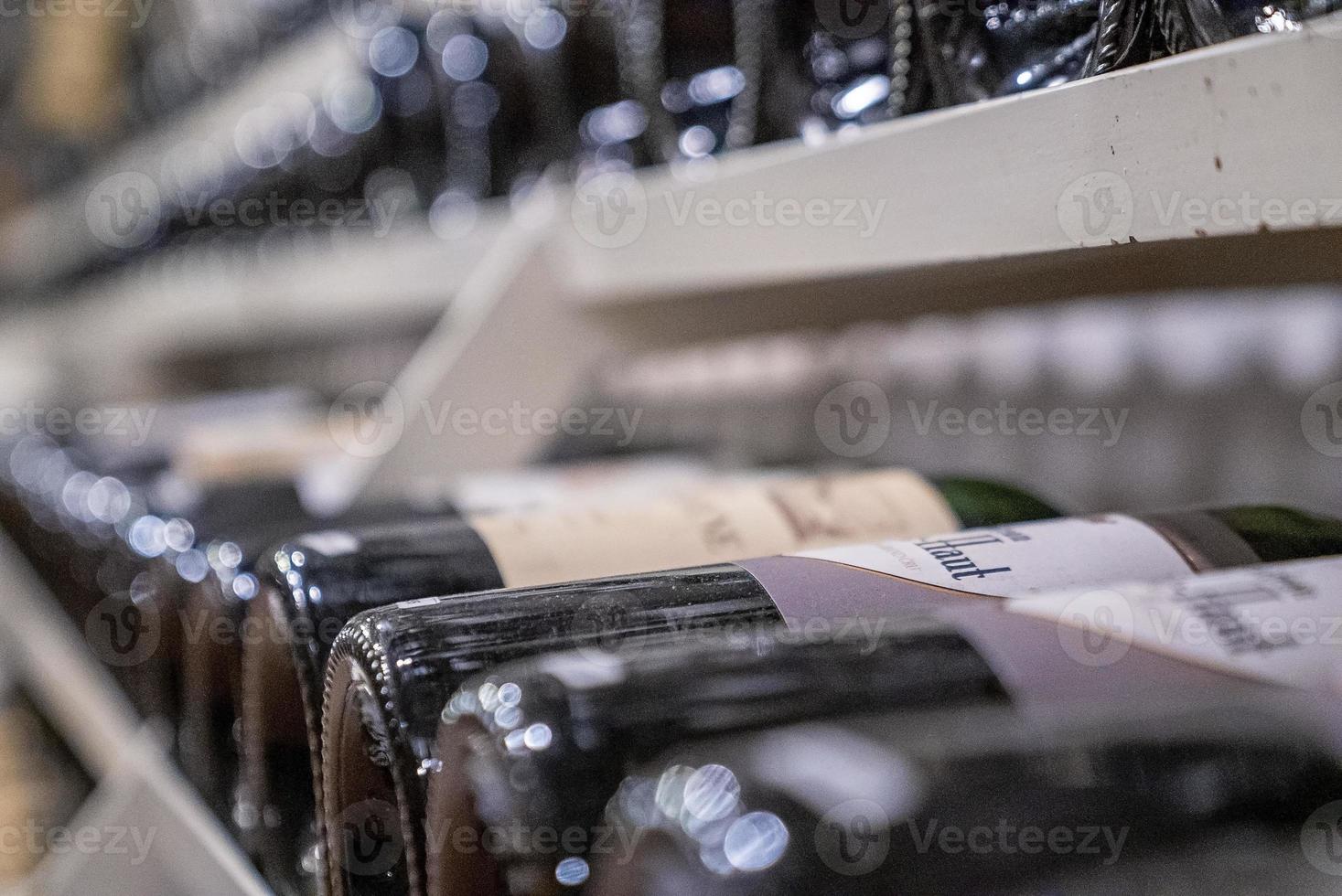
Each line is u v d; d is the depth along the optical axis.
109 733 0.68
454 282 0.82
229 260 1.35
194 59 1.47
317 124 1.13
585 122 0.77
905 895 0.19
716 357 1.17
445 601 0.30
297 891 0.40
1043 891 0.19
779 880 0.18
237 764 0.48
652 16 0.63
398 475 0.68
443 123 0.95
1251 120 0.25
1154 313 0.74
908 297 0.55
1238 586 0.26
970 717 0.20
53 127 1.85
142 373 1.86
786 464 0.94
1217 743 0.20
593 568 0.39
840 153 0.39
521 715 0.21
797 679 0.21
